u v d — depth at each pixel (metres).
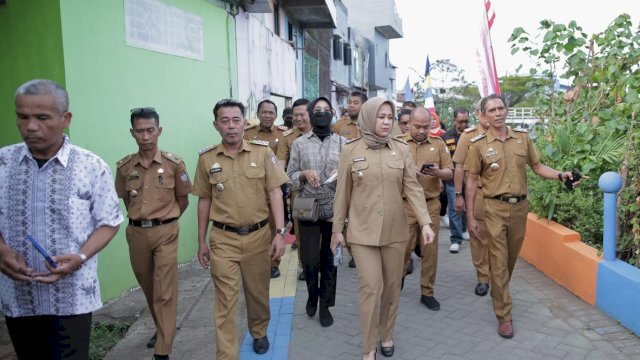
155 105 6.37
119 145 5.70
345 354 4.18
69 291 2.59
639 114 5.57
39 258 2.52
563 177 4.43
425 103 13.96
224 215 3.83
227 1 8.31
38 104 2.38
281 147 6.22
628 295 4.41
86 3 5.21
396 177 3.82
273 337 4.49
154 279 4.03
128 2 5.83
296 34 14.59
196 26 7.30
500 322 4.46
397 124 6.09
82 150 2.64
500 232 4.46
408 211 5.16
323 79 19.58
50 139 2.46
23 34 5.04
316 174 4.44
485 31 7.94
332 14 14.02
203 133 7.55
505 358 4.04
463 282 5.95
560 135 6.12
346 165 3.92
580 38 6.87
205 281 6.10
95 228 2.66
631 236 5.11
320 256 4.68
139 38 6.03
